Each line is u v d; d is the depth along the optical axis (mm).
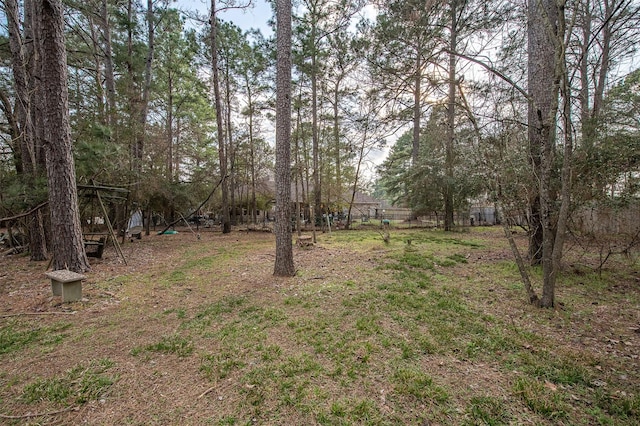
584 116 5316
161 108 17391
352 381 2188
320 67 16188
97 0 11133
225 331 3080
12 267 6504
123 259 7062
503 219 3957
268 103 18875
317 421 1798
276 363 2447
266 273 5648
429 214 16281
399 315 3406
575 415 1839
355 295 4113
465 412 1861
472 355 2547
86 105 8766
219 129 14719
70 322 3432
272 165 22719
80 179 7477
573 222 5676
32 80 7695
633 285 4500
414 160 14562
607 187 5141
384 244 9414
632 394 2016
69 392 2117
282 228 5363
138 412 1915
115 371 2385
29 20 7707
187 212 15320
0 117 8820
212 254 8180
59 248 5691
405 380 2182
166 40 15930
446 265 5980
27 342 2920
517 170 4832
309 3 15000
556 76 3289
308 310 3621
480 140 4117
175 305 3990
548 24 3277
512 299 3945
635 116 5227
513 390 2076
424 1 9703
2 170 7324
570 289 4359
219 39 15422
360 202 29234
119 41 13344
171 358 2582
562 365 2379
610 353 2564
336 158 19828
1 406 1987
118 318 3547
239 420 1823
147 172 11055
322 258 7074
